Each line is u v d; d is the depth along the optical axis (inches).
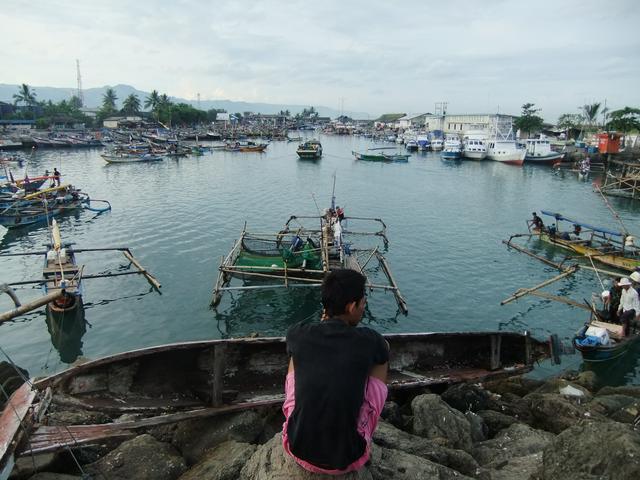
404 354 410.3
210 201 1636.3
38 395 247.1
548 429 347.6
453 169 2733.8
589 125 3801.7
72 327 684.1
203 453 266.5
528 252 1073.5
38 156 3142.2
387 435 253.6
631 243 1017.5
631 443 184.2
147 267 932.6
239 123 7436.0
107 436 248.4
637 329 597.0
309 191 1888.5
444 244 1159.0
